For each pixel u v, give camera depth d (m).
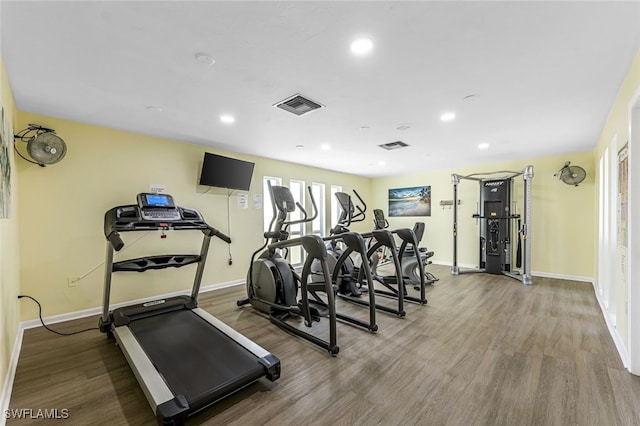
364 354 2.46
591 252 4.92
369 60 2.08
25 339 2.77
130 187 3.75
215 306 3.78
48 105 2.84
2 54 1.94
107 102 2.79
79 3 1.48
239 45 1.89
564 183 5.16
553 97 2.70
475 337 2.77
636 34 1.76
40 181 3.10
